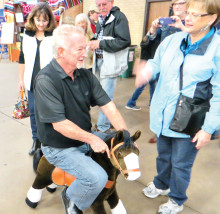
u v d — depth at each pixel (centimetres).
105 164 152
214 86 146
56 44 144
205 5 133
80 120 163
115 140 139
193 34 148
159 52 174
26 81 254
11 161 268
